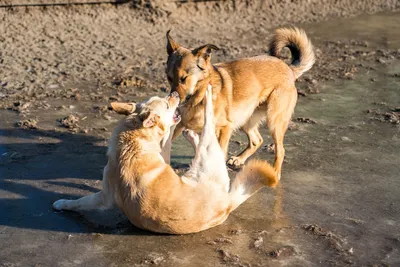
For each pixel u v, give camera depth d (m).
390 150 11.41
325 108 13.61
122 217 8.91
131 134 8.60
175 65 9.97
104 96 13.98
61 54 16.33
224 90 10.17
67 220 8.82
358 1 23.17
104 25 18.28
